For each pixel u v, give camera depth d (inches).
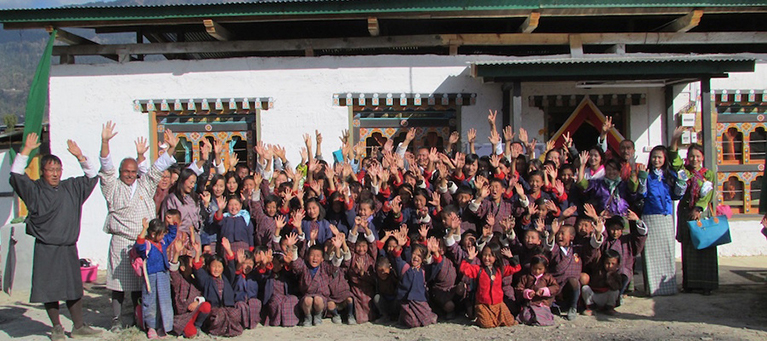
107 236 399.5
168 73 402.3
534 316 268.1
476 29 451.5
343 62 400.5
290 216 290.4
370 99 399.2
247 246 287.6
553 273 277.1
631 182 299.7
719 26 462.6
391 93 397.7
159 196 292.0
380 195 299.3
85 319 290.0
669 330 254.7
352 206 294.0
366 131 402.3
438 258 274.4
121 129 402.3
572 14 385.4
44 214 247.8
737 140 412.8
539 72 350.0
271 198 292.5
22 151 249.0
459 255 277.3
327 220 295.9
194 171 313.4
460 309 286.5
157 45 408.5
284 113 400.8
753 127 412.5
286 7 377.7
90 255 399.9
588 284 281.6
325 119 400.8
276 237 274.5
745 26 462.6
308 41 407.8
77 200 258.7
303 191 303.3
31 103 372.2
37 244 250.4
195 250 261.1
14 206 424.5
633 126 402.6
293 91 400.8
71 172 403.9
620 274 284.2
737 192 412.5
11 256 345.4
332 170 301.9
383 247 281.1
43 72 380.2
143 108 402.6
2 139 438.9
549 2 377.1
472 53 470.3
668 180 303.6
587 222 281.3
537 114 400.5
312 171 309.1
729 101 406.9
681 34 403.9
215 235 290.4
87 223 400.2
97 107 402.6
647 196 304.8
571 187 309.3
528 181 299.4
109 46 406.9
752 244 407.5
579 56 402.6
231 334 261.4
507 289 275.6
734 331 251.1
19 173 246.1
